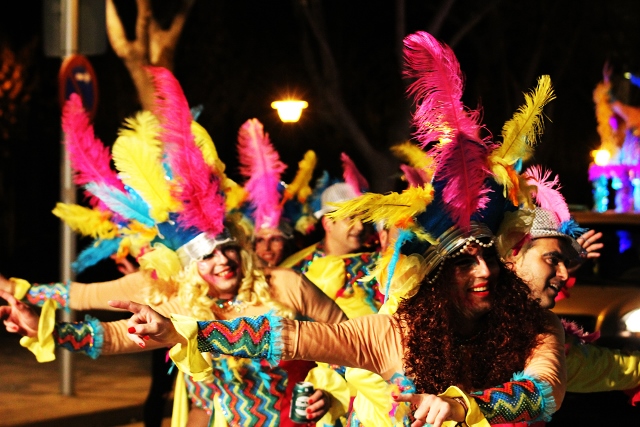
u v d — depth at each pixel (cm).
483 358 419
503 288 425
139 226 602
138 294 630
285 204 912
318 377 580
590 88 2666
